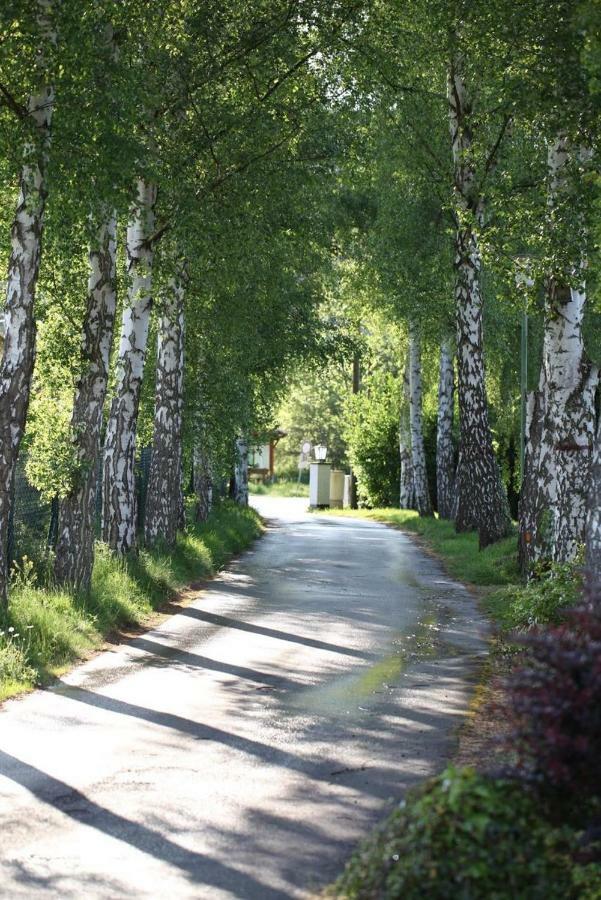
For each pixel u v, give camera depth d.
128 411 22.53
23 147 14.71
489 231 18.47
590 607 6.65
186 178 20.00
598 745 5.82
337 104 22.47
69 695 12.57
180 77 19.59
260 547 36.03
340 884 6.39
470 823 5.70
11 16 14.16
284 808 8.41
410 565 29.75
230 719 11.48
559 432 18.14
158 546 25.02
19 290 14.87
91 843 7.61
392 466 65.06
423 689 13.19
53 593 17.08
